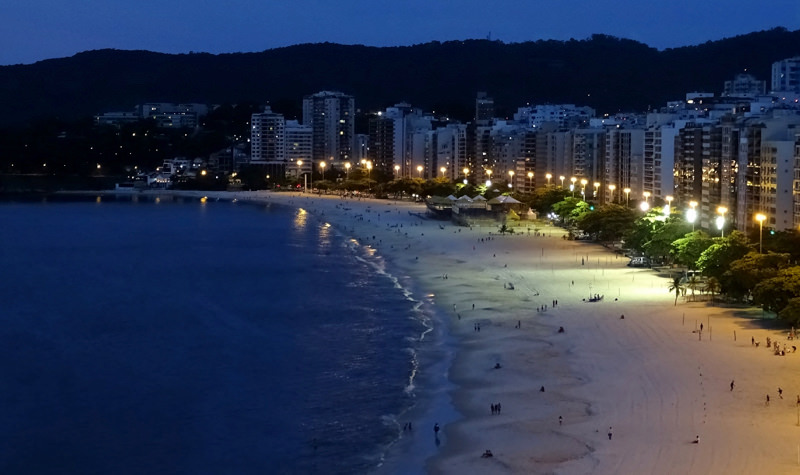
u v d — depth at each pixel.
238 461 143.50
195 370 193.00
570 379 173.38
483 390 169.88
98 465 143.50
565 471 130.50
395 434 151.25
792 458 131.00
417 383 177.75
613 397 161.25
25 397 176.25
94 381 186.50
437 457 139.75
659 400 158.12
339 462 141.12
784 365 176.88
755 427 143.38
